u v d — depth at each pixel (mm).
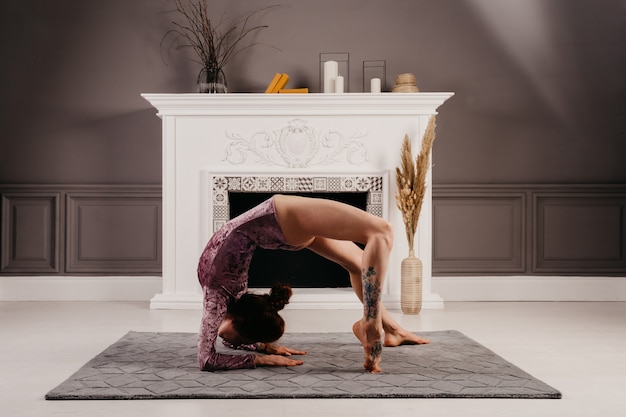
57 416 2178
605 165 5195
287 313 4473
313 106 4668
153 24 5152
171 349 3195
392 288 4695
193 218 4691
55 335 3643
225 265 2703
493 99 5180
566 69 5191
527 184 5168
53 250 5129
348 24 5156
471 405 2301
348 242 2980
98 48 5160
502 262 5156
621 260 5180
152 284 5105
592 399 2389
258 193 5172
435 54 5168
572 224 5176
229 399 2375
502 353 3180
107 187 5125
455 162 5168
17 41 5141
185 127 4688
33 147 5141
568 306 4820
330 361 2945
